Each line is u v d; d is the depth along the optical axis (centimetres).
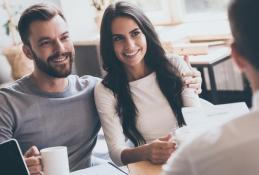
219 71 429
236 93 430
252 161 66
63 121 188
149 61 199
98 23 461
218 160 68
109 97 194
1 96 183
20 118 183
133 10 191
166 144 158
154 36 197
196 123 164
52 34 182
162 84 198
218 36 401
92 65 448
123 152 177
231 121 71
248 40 68
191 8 462
